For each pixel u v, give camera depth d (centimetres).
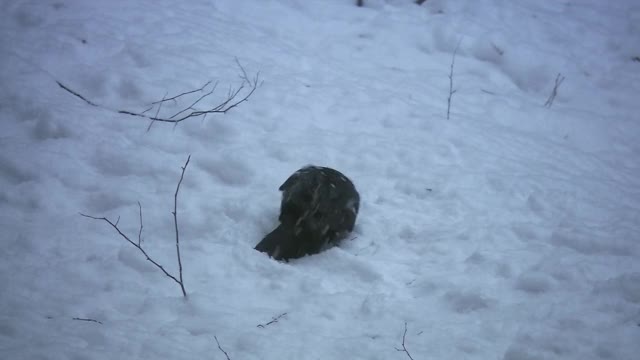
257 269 380
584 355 349
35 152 432
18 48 504
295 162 450
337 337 351
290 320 357
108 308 355
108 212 406
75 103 470
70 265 371
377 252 402
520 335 358
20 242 383
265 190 429
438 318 367
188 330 348
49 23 531
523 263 395
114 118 462
